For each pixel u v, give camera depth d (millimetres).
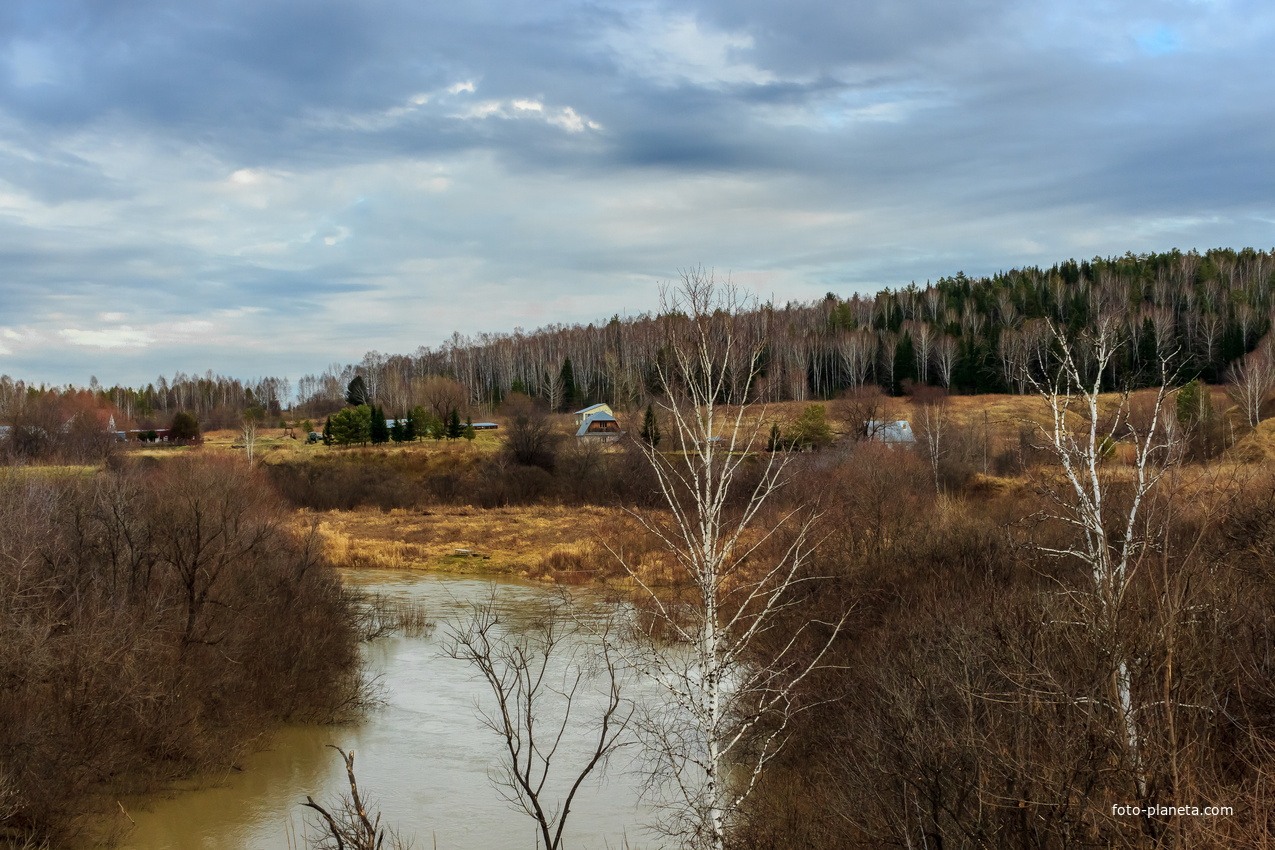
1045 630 11383
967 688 10445
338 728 20359
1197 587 10656
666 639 22672
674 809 15391
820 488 34094
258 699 20062
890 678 13711
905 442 57125
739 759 17203
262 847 14352
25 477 24922
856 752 13602
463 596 36625
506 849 14195
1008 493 37969
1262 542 13445
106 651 16953
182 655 19016
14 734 14344
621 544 43500
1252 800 7949
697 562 12922
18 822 13938
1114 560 12305
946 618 15609
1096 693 9289
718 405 13039
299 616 24312
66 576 19516
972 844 8938
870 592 20750
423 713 21281
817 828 12406
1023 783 8859
